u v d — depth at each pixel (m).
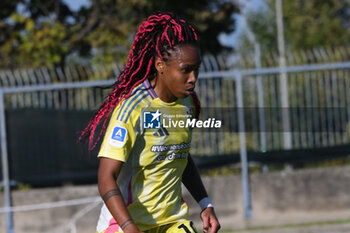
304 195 33.00
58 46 50.75
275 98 32.59
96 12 56.03
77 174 31.92
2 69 52.03
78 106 32.12
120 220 9.64
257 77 32.56
